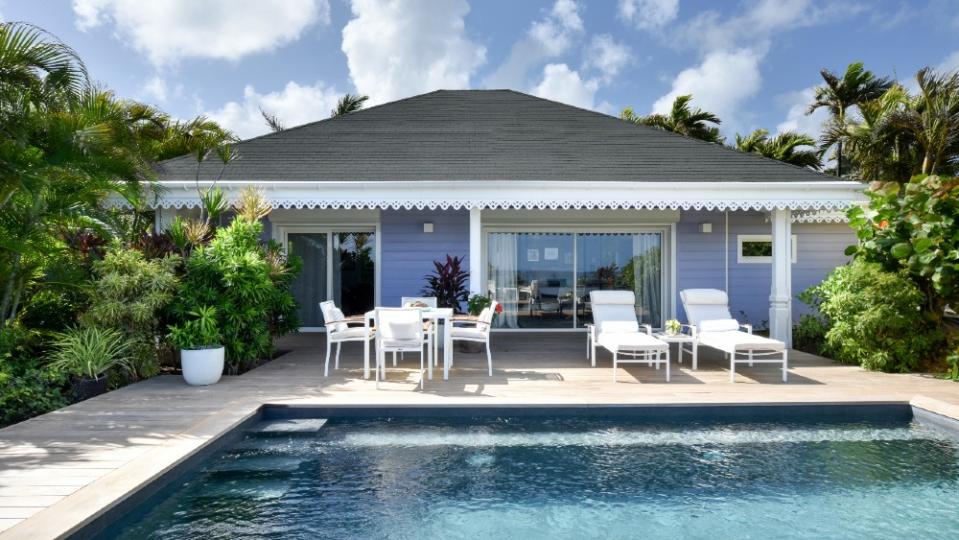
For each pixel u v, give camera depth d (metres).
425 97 15.98
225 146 10.86
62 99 7.61
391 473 5.29
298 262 10.76
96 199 8.39
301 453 5.75
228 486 4.98
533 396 7.20
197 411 6.44
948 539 4.14
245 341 9.00
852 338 9.34
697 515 4.52
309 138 13.17
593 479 5.19
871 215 9.62
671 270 14.35
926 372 8.90
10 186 7.08
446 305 11.55
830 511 4.59
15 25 7.23
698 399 7.00
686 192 10.48
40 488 4.23
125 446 5.21
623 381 8.25
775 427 6.65
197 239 9.05
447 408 6.78
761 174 11.41
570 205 10.41
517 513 4.54
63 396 7.11
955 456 5.74
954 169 17.61
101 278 8.15
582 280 14.49
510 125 14.23
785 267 10.88
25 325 8.59
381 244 14.23
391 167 11.56
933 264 8.71
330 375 8.70
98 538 3.89
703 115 27.00
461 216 14.23
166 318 8.52
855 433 6.44
